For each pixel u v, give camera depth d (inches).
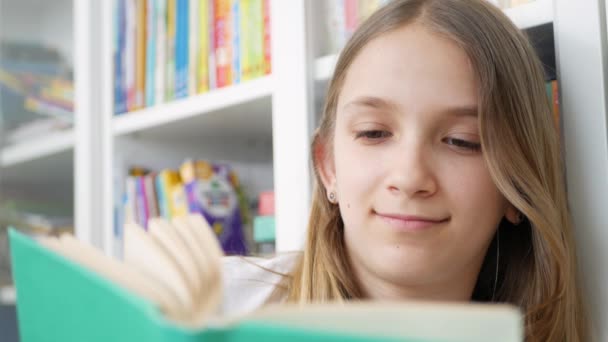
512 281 28.0
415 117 22.6
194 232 17.0
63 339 14.7
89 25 51.3
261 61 37.4
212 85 41.2
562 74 25.8
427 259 22.7
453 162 22.8
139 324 11.7
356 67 24.9
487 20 24.2
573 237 25.2
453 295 24.5
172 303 13.1
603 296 24.5
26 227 68.8
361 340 10.2
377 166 23.3
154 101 46.1
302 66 33.9
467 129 22.8
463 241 23.1
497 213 24.3
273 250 40.6
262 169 53.6
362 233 23.9
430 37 23.4
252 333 10.6
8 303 67.7
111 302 12.6
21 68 68.4
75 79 52.9
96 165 50.8
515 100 23.9
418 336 10.2
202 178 44.9
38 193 74.8
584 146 25.1
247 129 47.1
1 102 69.1
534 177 24.0
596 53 24.7
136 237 16.3
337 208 28.5
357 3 33.2
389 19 24.5
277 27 35.4
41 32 75.0
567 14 25.5
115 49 50.1
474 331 10.1
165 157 51.1
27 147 63.9
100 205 50.7
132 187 48.1
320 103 34.1
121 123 48.4
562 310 25.0
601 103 24.6
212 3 41.3
